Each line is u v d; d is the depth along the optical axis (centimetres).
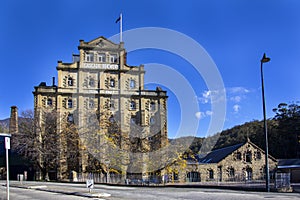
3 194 2511
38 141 5916
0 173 6531
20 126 6159
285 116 8706
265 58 2889
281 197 2169
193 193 2528
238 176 6138
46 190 2864
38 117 6181
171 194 2442
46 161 5866
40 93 6712
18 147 5878
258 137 8831
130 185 3659
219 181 5500
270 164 6606
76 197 2262
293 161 6894
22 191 2803
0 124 9075
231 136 9750
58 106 6656
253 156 6531
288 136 8419
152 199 2084
